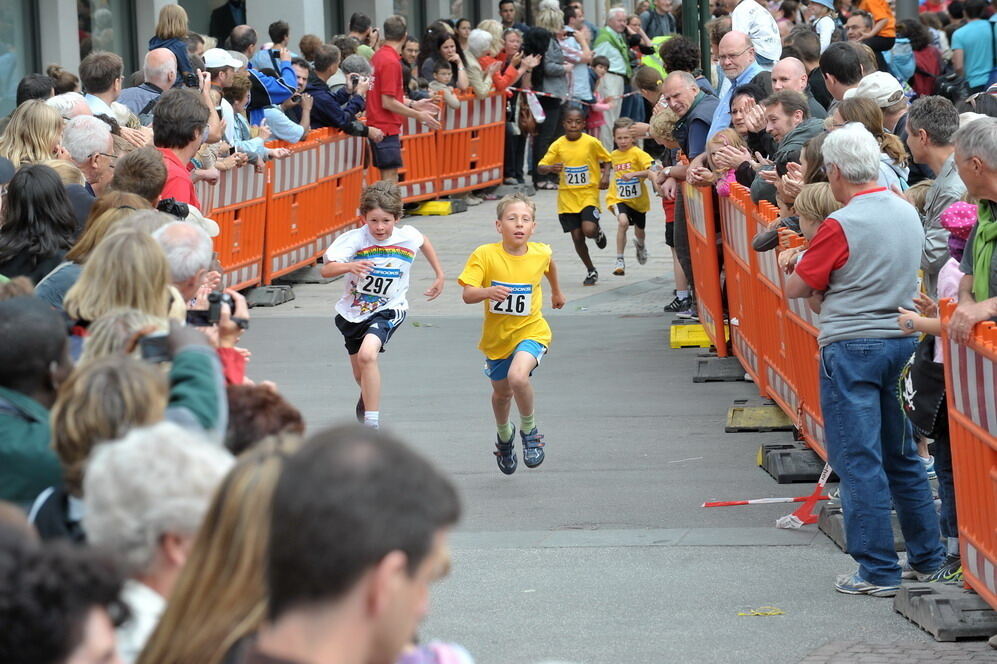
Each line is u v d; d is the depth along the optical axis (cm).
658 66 4409
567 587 1224
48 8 3250
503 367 1579
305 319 2641
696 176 2034
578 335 2450
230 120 2636
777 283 1667
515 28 4331
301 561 385
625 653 1062
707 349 2302
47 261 1229
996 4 3578
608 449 1714
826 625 1112
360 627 389
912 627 1103
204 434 671
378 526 384
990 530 1036
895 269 1144
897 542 1295
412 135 3897
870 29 2830
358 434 402
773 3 3847
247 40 2992
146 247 876
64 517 659
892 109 1599
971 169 1029
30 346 746
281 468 404
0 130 1978
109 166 1563
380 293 1773
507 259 1556
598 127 4528
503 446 1591
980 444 1038
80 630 380
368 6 4619
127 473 549
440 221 3859
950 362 1085
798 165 1444
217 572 468
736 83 2073
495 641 1094
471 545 1354
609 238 3544
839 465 1179
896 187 1412
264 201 2839
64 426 650
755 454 1666
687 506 1466
